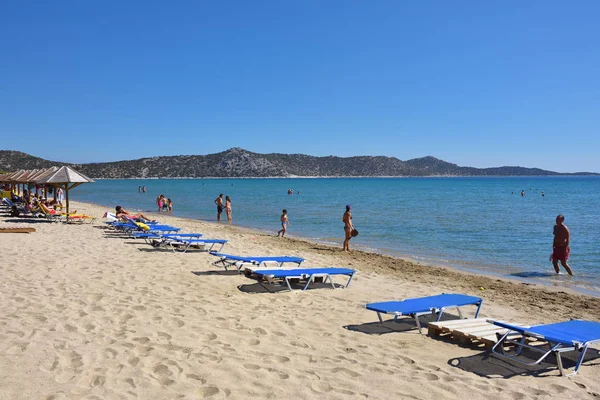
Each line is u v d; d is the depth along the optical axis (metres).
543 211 35.84
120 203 44.44
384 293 8.99
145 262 10.91
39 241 13.62
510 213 33.44
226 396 4.14
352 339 6.02
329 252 14.80
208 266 10.77
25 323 6.02
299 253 14.12
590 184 136.62
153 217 27.53
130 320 6.36
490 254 15.93
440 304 6.66
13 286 8.01
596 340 5.04
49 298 7.33
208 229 21.08
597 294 10.36
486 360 5.38
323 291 8.91
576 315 8.05
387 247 17.28
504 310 8.23
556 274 12.67
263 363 4.98
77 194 66.88
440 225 24.77
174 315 6.70
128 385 4.27
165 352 5.16
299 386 4.43
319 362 5.11
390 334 6.29
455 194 69.62
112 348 5.21
